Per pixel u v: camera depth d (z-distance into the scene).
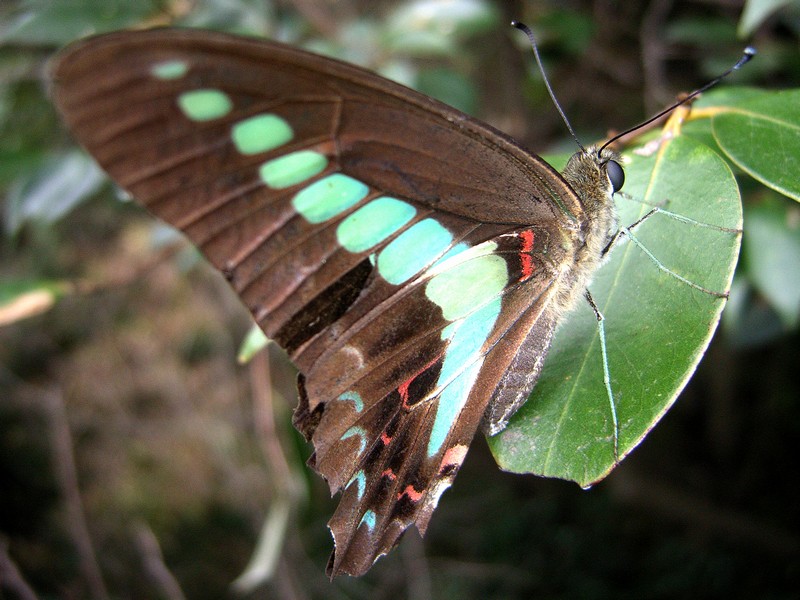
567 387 0.08
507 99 0.16
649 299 0.08
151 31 0.06
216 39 0.07
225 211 0.07
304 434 0.08
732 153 0.08
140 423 0.27
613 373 0.08
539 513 0.27
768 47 0.12
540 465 0.08
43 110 0.14
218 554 0.26
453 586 0.25
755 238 0.11
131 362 0.27
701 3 0.14
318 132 0.07
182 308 0.26
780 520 0.23
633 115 0.15
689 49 0.13
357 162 0.07
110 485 0.27
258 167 0.07
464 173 0.08
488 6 0.12
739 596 0.23
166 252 0.13
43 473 0.26
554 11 0.13
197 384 0.27
